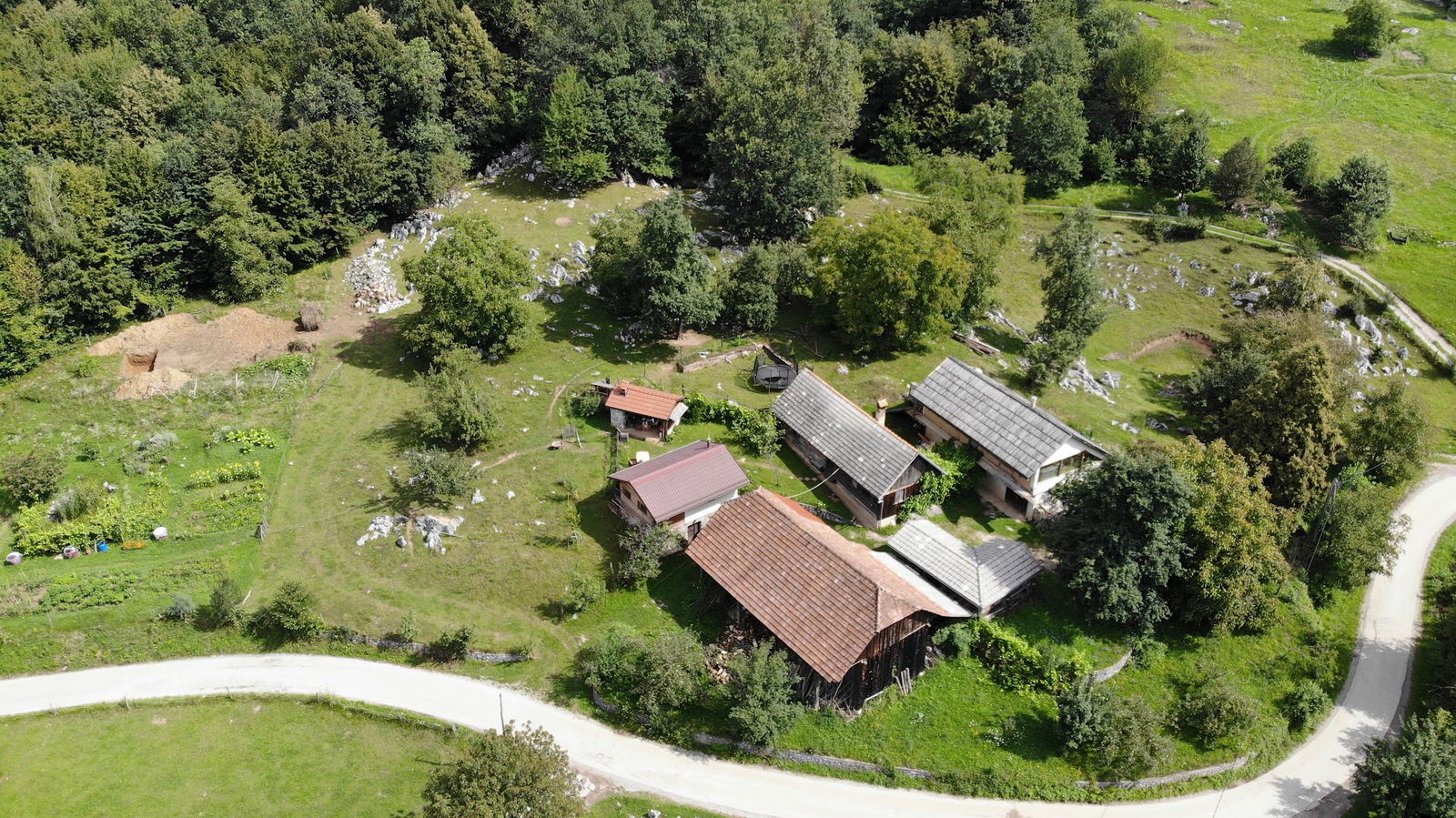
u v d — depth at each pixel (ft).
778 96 286.87
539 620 193.36
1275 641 206.80
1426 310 310.45
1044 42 382.01
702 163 343.87
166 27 359.25
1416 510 249.34
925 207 284.82
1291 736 189.16
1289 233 338.54
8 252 250.37
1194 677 194.08
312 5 392.27
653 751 172.86
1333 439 220.64
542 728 172.14
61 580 192.44
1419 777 165.68
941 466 224.53
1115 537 192.13
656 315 257.55
